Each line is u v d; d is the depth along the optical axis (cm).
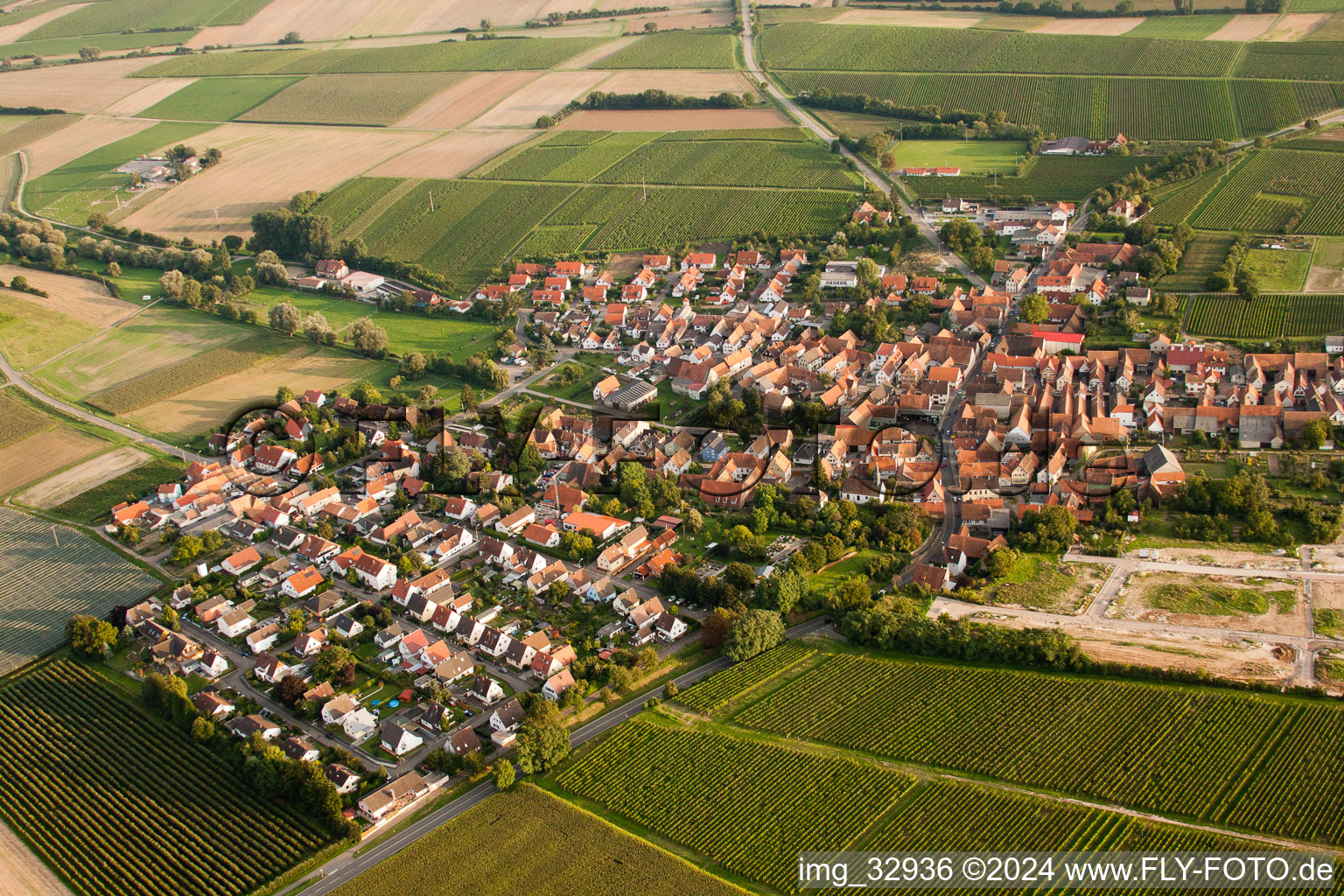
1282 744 16638
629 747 17725
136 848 16375
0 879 16075
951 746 17238
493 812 16612
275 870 15788
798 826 15900
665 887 15025
